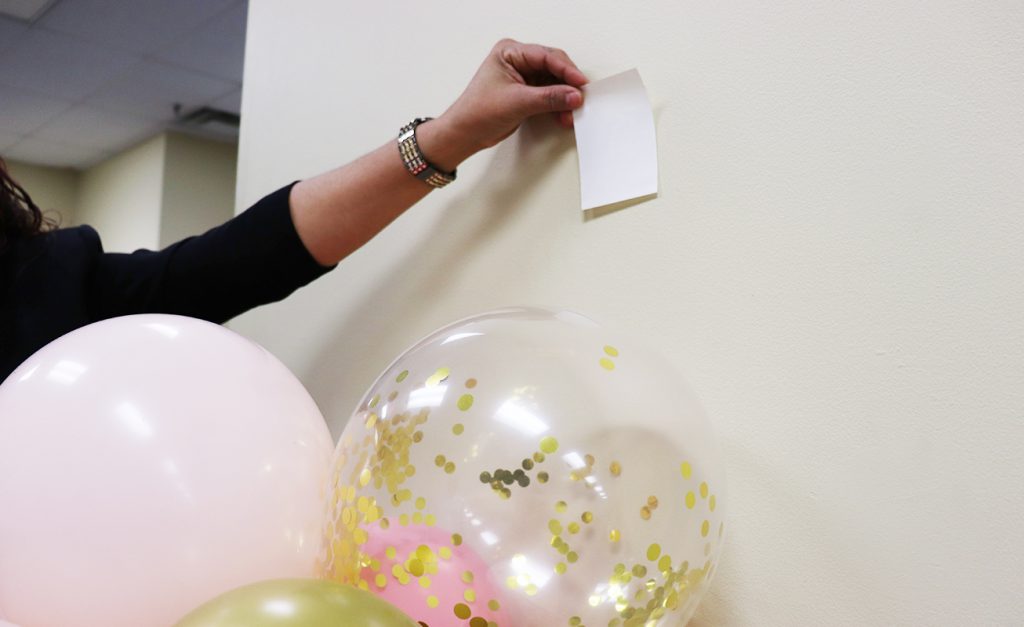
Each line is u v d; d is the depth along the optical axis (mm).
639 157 664
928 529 500
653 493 460
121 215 5121
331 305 1019
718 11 624
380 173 790
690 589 482
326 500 539
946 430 495
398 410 495
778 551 573
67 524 518
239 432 571
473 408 468
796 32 576
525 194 771
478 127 732
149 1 2959
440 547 455
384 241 939
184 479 534
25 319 854
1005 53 478
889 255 524
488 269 804
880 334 526
